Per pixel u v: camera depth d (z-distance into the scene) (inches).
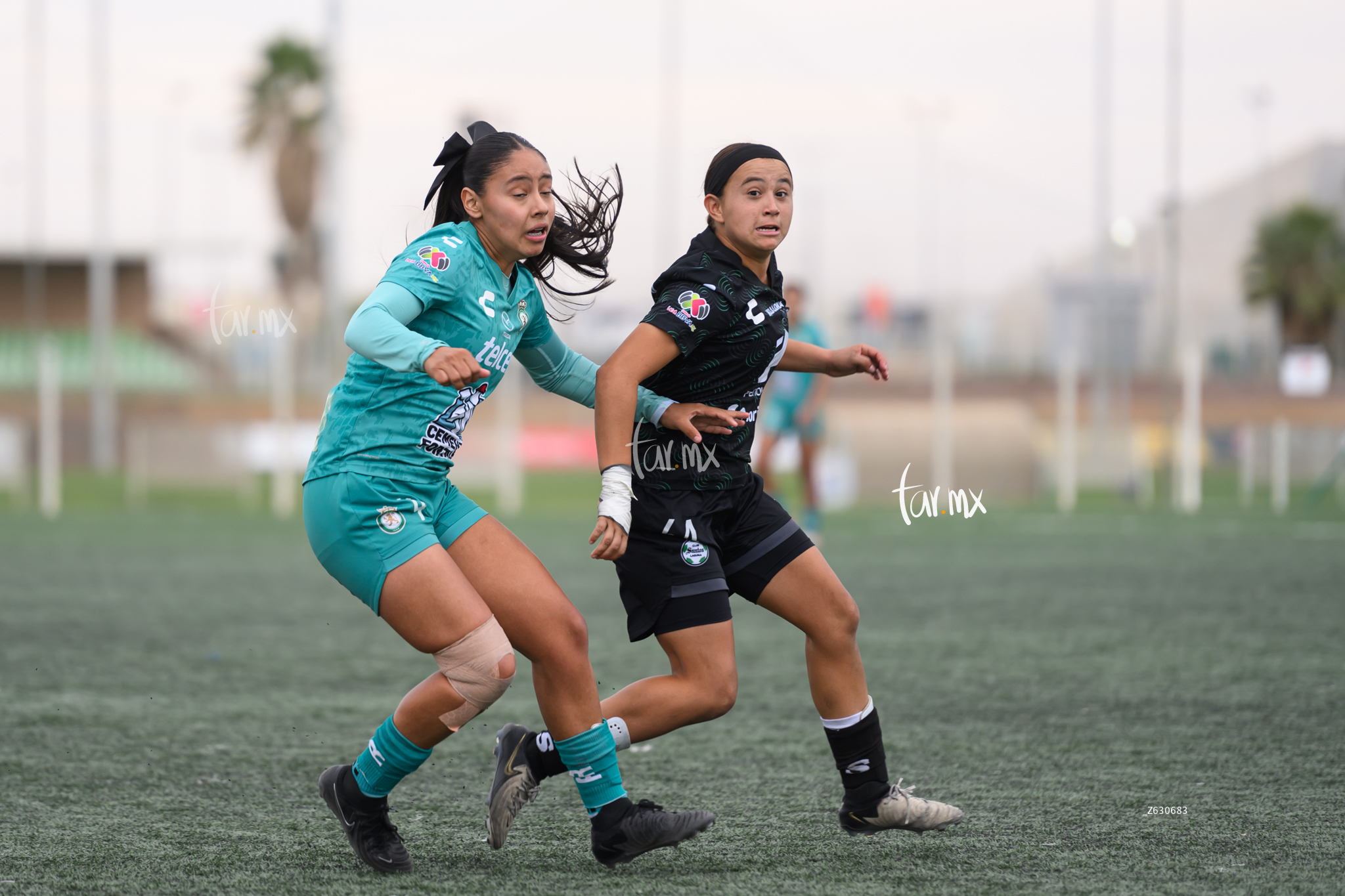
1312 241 5216.5
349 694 776.3
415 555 444.5
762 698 764.6
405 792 566.6
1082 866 451.5
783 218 479.2
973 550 1609.3
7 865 457.1
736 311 477.4
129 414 4106.8
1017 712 714.2
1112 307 4333.2
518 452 2709.2
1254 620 1037.2
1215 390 4037.9
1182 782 566.9
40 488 2928.2
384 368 445.1
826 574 494.3
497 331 457.4
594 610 1115.3
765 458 1654.8
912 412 2787.9
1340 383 4261.8
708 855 474.3
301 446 2847.0
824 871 451.8
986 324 4931.1
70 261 5123.0
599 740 457.1
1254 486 3078.2
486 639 441.1
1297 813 517.0
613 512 458.3
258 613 1099.3
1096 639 952.3
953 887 430.9
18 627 1020.5
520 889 433.1
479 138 462.6
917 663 860.0
